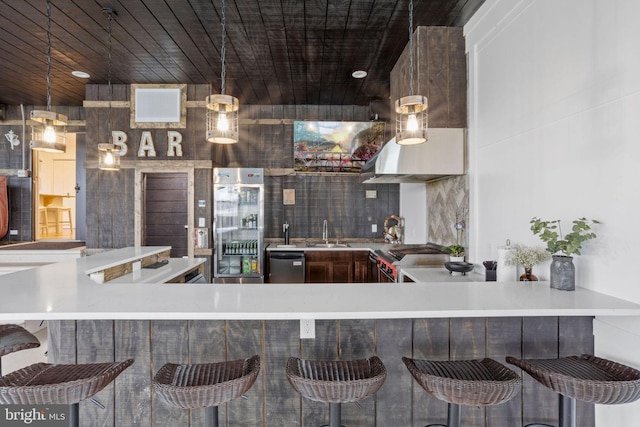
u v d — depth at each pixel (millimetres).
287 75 3924
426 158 2930
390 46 3230
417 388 1756
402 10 2672
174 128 4297
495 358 1749
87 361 1728
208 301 1612
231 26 2881
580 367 1507
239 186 4348
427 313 1500
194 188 4316
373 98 4703
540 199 2113
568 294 1749
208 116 2730
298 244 4836
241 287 1886
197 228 4316
